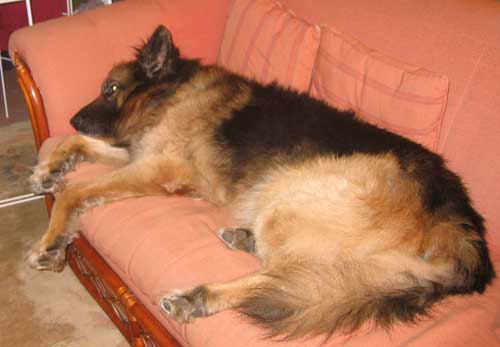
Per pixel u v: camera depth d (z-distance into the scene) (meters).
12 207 1.80
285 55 1.41
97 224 1.27
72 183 1.39
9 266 1.59
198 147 1.34
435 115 1.17
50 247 1.28
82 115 1.47
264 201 1.22
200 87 1.41
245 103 1.35
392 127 1.24
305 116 1.27
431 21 1.25
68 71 1.50
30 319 1.44
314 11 1.46
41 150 1.49
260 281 1.09
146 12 1.59
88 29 1.53
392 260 1.06
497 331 1.04
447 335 1.00
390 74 1.23
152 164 1.35
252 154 1.27
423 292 1.04
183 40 1.64
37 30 1.52
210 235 1.21
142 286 1.17
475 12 1.20
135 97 1.45
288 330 1.00
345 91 1.31
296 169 1.20
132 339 1.27
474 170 1.17
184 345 1.11
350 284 1.04
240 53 1.52
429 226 1.07
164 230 1.20
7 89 2.50
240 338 1.01
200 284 1.08
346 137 1.21
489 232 1.16
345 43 1.31
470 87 1.17
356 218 1.10
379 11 1.33
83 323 1.44
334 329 0.99
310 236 1.12
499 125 1.14
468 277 1.05
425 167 1.14
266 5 1.49
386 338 1.00
